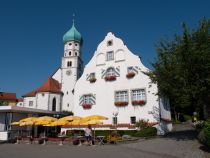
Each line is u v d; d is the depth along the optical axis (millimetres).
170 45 23750
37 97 63094
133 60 35062
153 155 14969
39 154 16703
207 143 14195
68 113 48781
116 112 34281
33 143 27422
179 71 20953
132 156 14742
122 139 25859
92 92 36906
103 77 36719
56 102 64062
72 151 18297
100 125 34344
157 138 25750
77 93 38062
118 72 35719
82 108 37031
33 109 35406
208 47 20922
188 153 14625
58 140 26531
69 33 77188
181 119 59438
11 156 15719
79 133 33188
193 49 20344
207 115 23250
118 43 37000
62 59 73875
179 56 21484
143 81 33469
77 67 72750
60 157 14992
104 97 35844
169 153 15336
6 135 30922
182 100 21375
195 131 29938
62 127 37344
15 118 33156
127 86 34469
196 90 20188
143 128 29234
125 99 34312
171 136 26453
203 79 20219
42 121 27141
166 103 36938
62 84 70875
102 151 17750
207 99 21766
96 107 36000
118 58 36344
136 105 33188
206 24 21609
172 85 22156
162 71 22875
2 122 32250
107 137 26312
